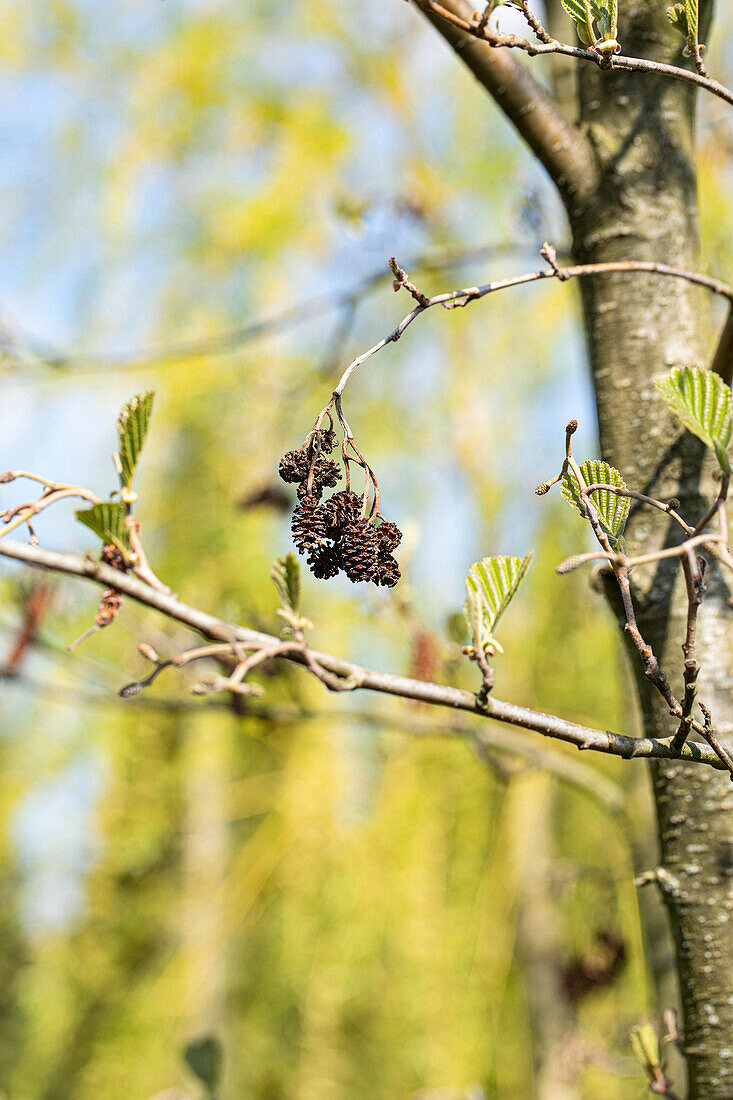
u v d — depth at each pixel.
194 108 4.26
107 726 4.29
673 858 1.55
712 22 1.60
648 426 1.57
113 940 4.36
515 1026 3.50
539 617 3.55
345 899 3.53
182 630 2.41
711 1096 1.53
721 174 2.99
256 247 4.01
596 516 1.43
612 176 1.59
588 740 1.43
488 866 3.54
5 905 4.89
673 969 1.92
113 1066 3.85
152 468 4.10
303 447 1.46
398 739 3.54
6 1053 4.60
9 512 1.42
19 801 4.46
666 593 1.54
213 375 3.95
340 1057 3.43
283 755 3.64
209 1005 3.80
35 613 2.19
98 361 2.53
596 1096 2.89
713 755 1.43
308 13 4.20
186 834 4.33
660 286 1.58
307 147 4.04
